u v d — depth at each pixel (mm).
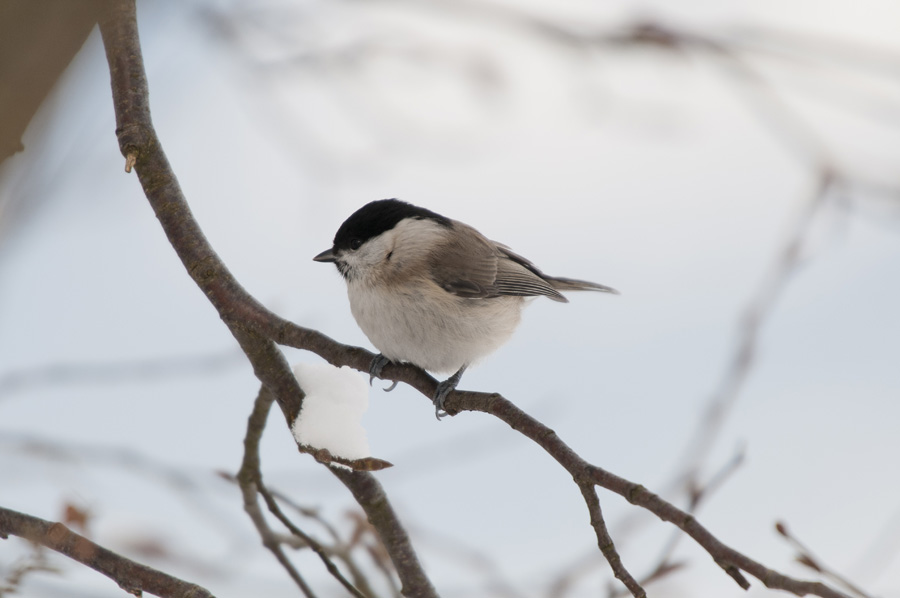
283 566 6672
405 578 6316
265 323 5652
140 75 5879
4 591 5703
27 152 3355
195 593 5016
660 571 5977
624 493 4086
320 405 5461
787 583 3359
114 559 5113
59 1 3037
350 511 6984
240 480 6574
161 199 5863
